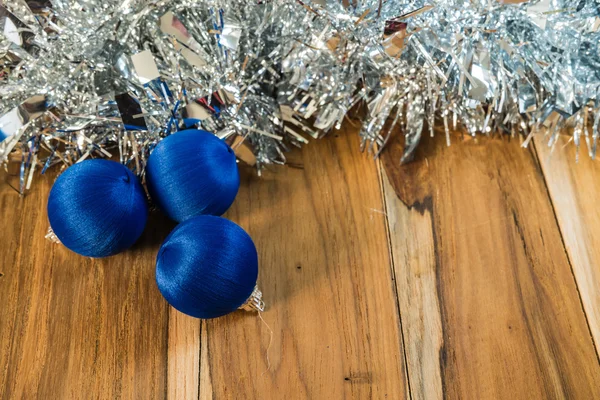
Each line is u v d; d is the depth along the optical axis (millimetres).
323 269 502
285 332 481
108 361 470
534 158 550
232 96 499
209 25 503
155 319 483
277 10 495
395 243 513
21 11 465
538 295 497
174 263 437
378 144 553
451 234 518
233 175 478
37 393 460
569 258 510
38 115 490
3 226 512
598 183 539
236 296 445
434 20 497
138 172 510
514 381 471
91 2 473
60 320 481
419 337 482
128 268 499
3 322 480
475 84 498
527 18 500
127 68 483
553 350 480
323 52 503
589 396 468
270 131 538
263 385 466
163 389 464
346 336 480
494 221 523
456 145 556
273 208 525
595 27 489
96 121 501
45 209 520
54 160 531
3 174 532
